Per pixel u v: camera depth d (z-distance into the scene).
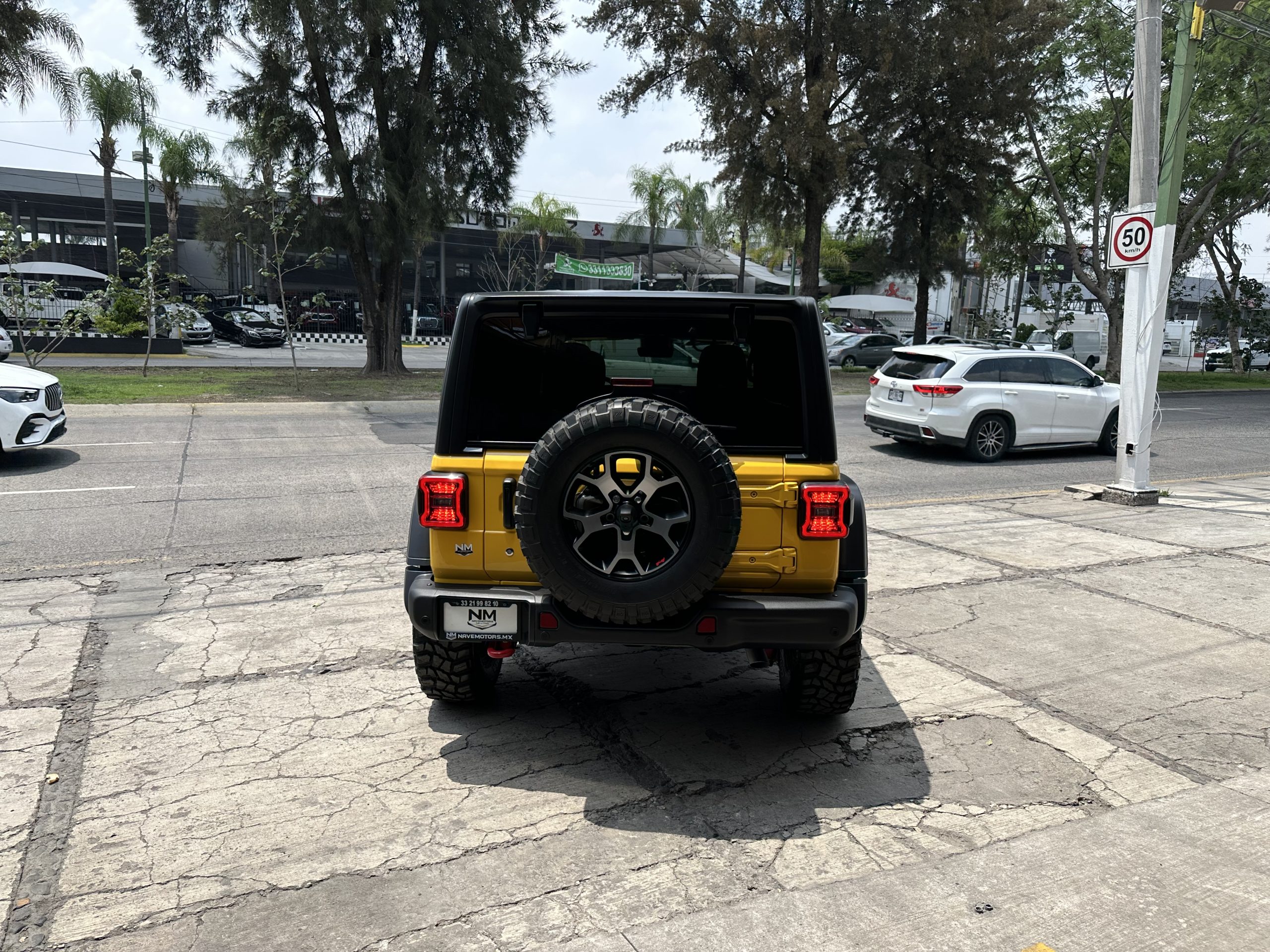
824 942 2.64
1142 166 9.53
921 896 2.88
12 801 3.39
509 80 23.48
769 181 27.39
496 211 26.06
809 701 4.08
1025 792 3.61
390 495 9.40
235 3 21.11
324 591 6.16
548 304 3.59
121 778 3.58
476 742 3.97
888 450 13.99
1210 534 8.37
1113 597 6.31
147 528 7.80
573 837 3.22
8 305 18.97
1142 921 2.75
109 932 2.66
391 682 4.63
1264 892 2.91
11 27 21.66
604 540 3.47
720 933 2.68
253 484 9.82
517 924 2.73
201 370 24.44
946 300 63.66
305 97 22.44
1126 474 10.12
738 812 3.42
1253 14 22.75
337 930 2.69
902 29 25.12
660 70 26.39
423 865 3.03
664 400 3.71
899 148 29.20
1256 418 20.53
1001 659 5.11
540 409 3.75
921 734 4.16
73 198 44.84
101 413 15.32
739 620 3.44
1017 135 29.88
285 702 4.36
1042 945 2.63
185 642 5.13
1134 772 3.80
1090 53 25.75
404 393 20.02
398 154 22.83
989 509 9.61
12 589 6.07
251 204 22.34
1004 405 13.07
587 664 4.99
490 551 3.61
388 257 23.41
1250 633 5.60
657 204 44.34
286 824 3.27
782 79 25.53
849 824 3.34
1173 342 55.22
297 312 44.53
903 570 6.97
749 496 3.49
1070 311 36.78
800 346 3.54
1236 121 25.11
